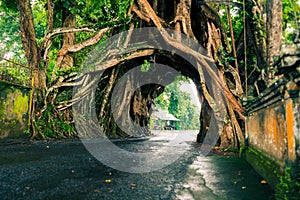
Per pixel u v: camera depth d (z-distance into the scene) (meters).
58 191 4.05
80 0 14.58
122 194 3.97
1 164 6.24
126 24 14.59
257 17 11.48
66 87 15.32
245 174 5.59
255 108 6.29
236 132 10.59
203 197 3.86
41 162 6.70
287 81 3.47
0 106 11.04
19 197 3.70
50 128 13.88
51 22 14.43
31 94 13.28
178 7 12.34
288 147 3.61
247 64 12.24
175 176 5.43
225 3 11.72
